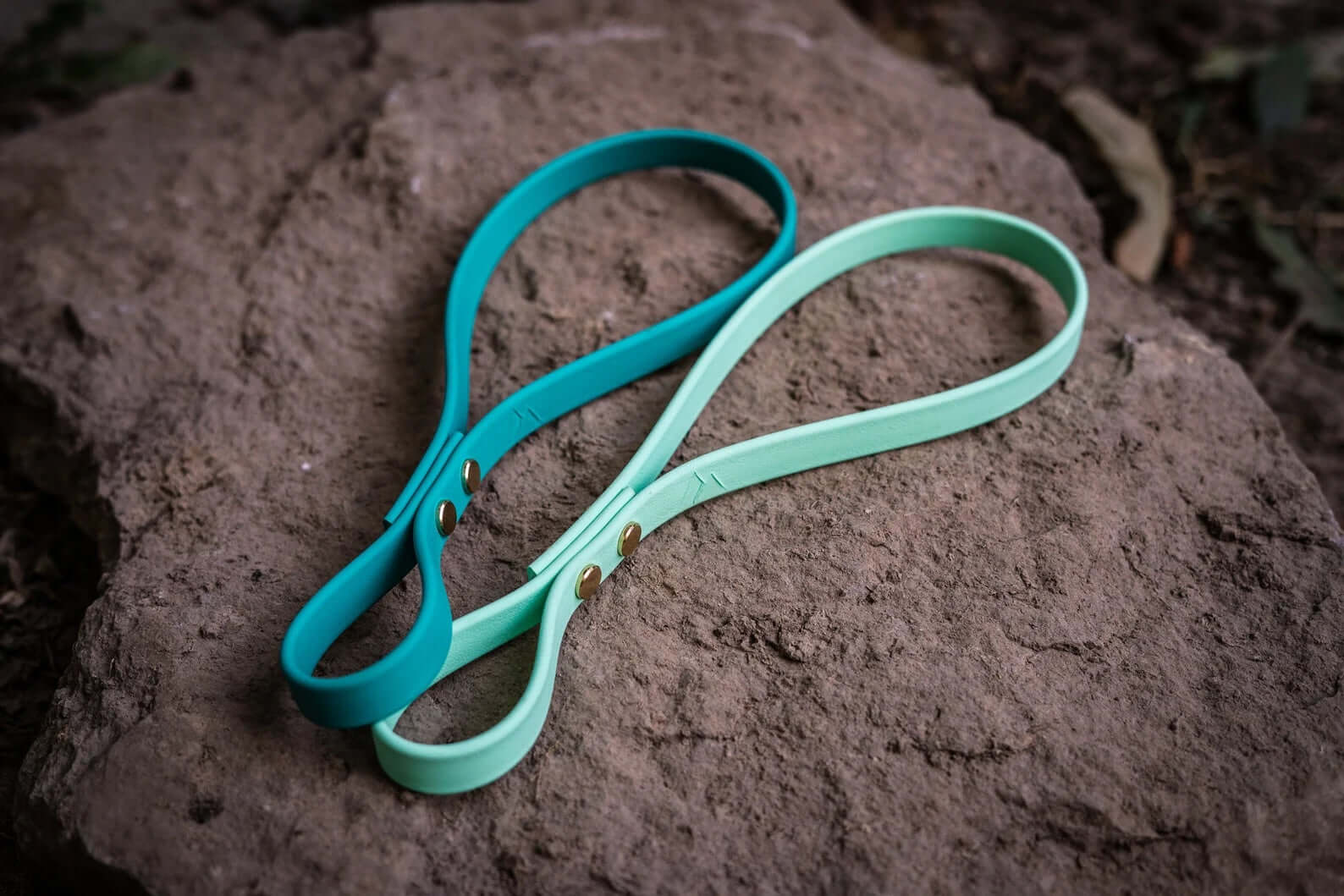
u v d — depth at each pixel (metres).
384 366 1.70
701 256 1.81
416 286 1.81
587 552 1.33
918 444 1.54
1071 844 1.19
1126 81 3.00
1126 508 1.48
